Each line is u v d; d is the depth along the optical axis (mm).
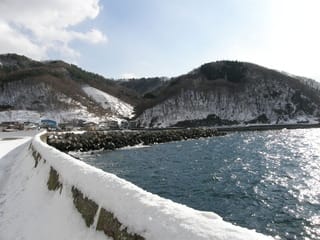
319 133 68125
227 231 4184
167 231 4621
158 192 18109
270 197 16547
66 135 41094
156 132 53594
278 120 116750
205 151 38406
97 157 34250
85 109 122000
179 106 123625
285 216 13555
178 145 47562
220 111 122750
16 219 9852
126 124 107062
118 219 5777
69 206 8062
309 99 129125
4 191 14320
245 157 32000
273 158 30938
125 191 6348
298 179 20812
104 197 6668
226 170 24734
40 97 122812
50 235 7590
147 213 5266
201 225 4457
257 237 3967
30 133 53656
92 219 6695
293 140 51500
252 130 83688
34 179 13070
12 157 25078
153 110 123688
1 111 108625
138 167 27156
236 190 18172
